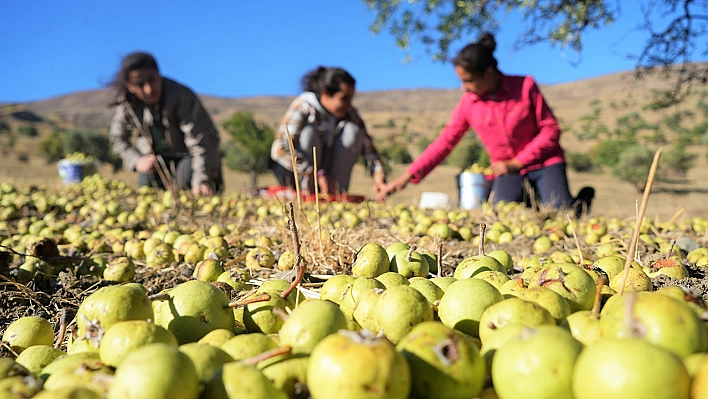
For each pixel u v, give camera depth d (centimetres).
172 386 160
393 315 224
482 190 1119
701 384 148
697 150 6875
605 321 200
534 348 169
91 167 1647
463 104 911
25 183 1306
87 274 459
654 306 183
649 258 457
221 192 1177
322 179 998
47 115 19850
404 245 380
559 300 236
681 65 1362
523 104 862
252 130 4353
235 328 264
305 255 427
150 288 436
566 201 879
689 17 1222
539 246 635
